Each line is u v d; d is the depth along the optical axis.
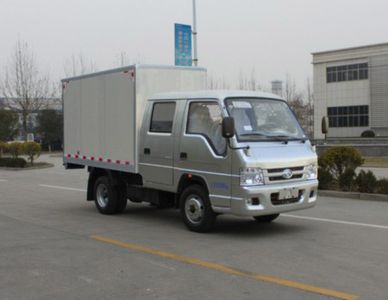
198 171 8.67
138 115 9.83
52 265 6.82
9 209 11.98
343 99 62.88
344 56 62.22
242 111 8.51
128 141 10.04
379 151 30.80
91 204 12.78
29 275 6.37
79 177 20.86
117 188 10.81
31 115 52.84
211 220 8.66
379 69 58.88
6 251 7.63
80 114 11.59
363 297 5.42
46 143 56.16
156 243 8.09
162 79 10.09
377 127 59.19
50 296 5.57
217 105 8.48
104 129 10.74
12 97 48.62
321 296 5.46
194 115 8.87
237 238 8.39
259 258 7.06
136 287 5.83
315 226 9.36
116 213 11.02
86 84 11.29
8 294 5.65
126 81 10.02
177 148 9.05
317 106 65.06
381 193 13.07
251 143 8.20
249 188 7.94
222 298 5.41
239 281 6.01
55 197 14.27
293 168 8.41
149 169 9.68
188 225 9.01
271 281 5.99
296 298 5.40
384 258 7.01
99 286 5.89
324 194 13.79
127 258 7.16
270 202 8.10
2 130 47.12
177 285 5.88
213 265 6.72
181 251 7.52
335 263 6.76
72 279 6.18
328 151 14.56
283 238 8.35
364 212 10.96
